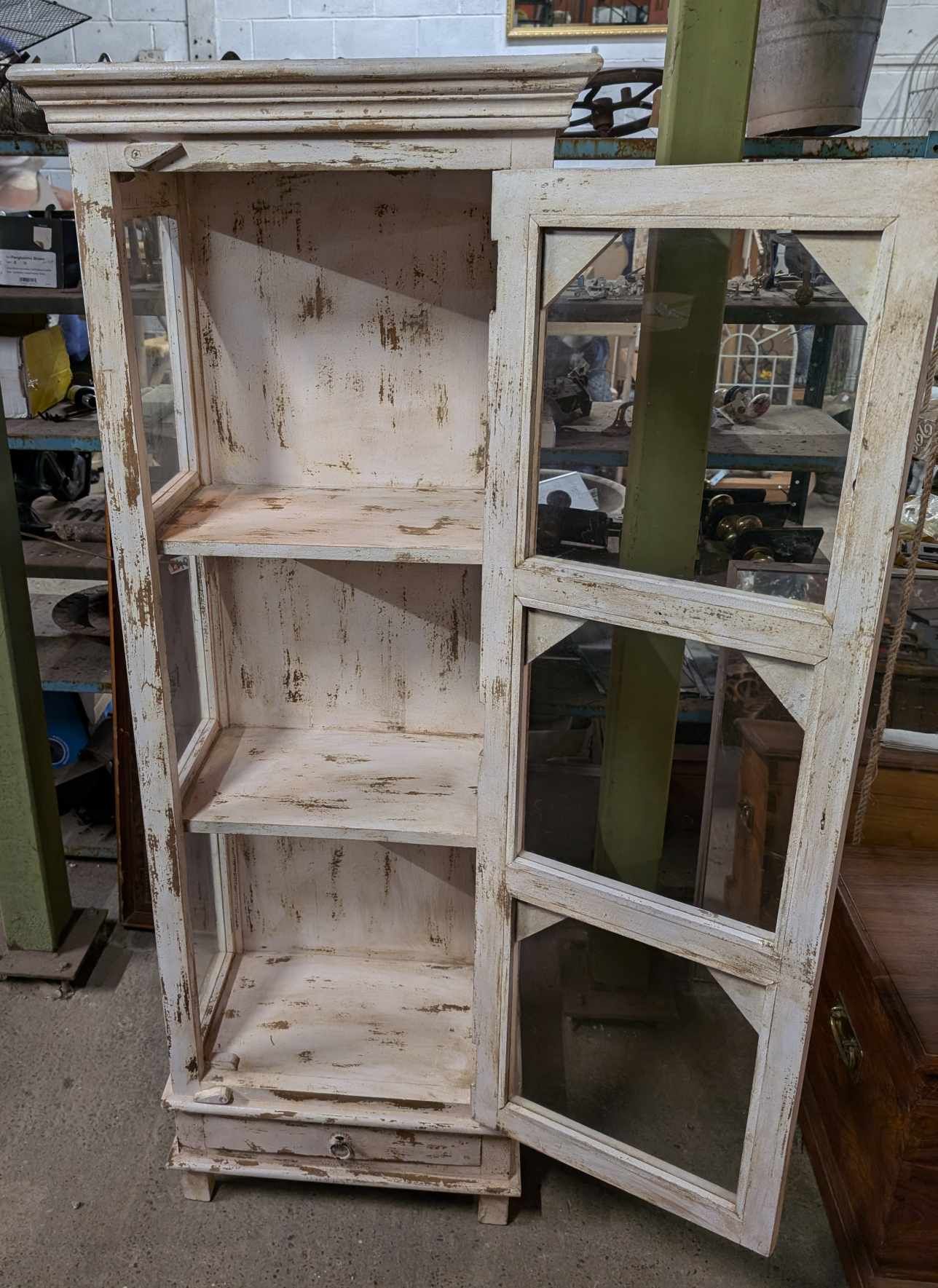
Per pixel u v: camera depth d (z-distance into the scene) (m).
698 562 1.39
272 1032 1.79
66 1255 1.62
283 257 1.51
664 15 3.28
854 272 1.02
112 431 1.28
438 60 1.08
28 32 2.39
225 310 1.55
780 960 1.28
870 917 1.67
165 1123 1.86
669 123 1.42
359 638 1.75
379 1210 1.71
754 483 1.33
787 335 1.23
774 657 1.17
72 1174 1.76
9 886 2.10
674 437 1.35
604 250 1.13
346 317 1.53
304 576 1.70
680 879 1.49
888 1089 1.48
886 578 1.08
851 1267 1.58
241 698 1.81
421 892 1.94
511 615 1.31
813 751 1.18
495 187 1.13
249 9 3.36
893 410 1.02
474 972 1.52
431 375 1.56
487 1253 1.64
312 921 1.99
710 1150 1.48
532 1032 1.59
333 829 1.50
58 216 2.29
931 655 1.85
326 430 1.61
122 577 1.35
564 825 1.52
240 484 1.65
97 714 2.96
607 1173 1.55
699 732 1.43
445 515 1.48
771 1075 1.35
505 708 1.36
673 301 1.27
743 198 1.04
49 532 2.57
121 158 1.18
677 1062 1.51
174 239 1.47
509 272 1.16
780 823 1.28
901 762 1.82
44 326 2.49
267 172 1.45
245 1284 1.58
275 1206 1.71
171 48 3.41
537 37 3.35
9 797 2.01
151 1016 2.11
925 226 0.96
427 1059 1.73
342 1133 1.65
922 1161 1.42
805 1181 1.78
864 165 0.97
